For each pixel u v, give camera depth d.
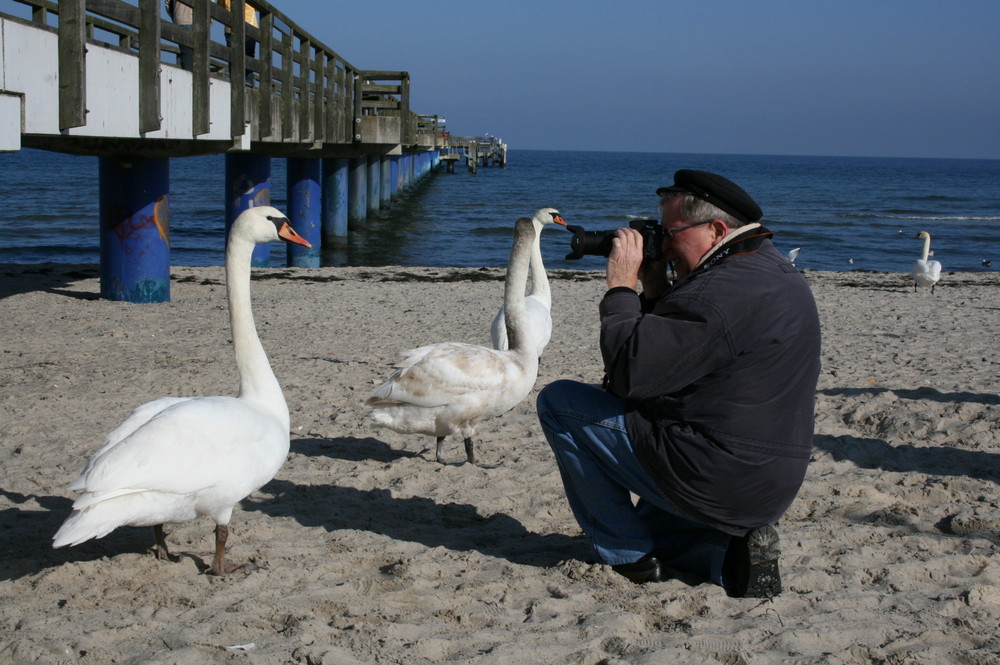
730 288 2.94
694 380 2.97
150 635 3.01
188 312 9.50
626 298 3.12
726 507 3.05
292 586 3.36
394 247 20.83
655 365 2.96
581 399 3.22
